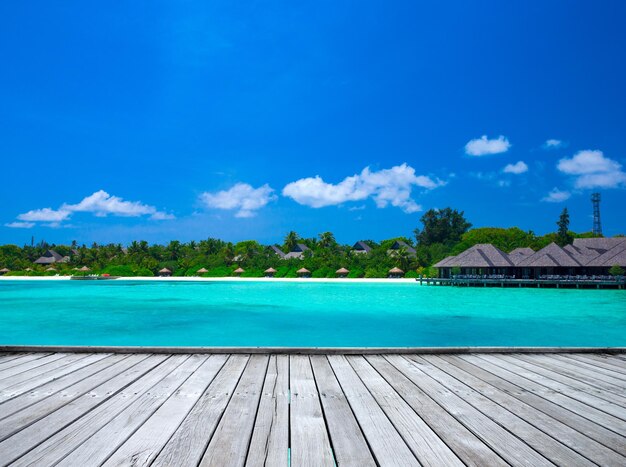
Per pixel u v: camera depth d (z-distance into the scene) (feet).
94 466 9.53
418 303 106.83
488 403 14.44
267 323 74.64
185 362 20.53
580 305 103.86
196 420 12.57
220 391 15.65
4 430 11.68
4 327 69.97
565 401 14.71
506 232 274.77
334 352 22.54
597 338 61.31
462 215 344.08
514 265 174.29
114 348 22.65
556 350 23.15
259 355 22.24
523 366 20.04
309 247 368.48
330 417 12.94
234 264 280.10
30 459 9.85
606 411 13.66
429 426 12.26
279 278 234.99
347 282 202.18
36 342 57.72
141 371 18.69
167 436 11.30
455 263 179.42
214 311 90.99
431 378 17.76
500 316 83.35
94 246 365.81
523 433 11.74
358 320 78.18
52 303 107.34
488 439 11.29
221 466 9.62
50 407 13.69
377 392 15.67
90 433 11.48
